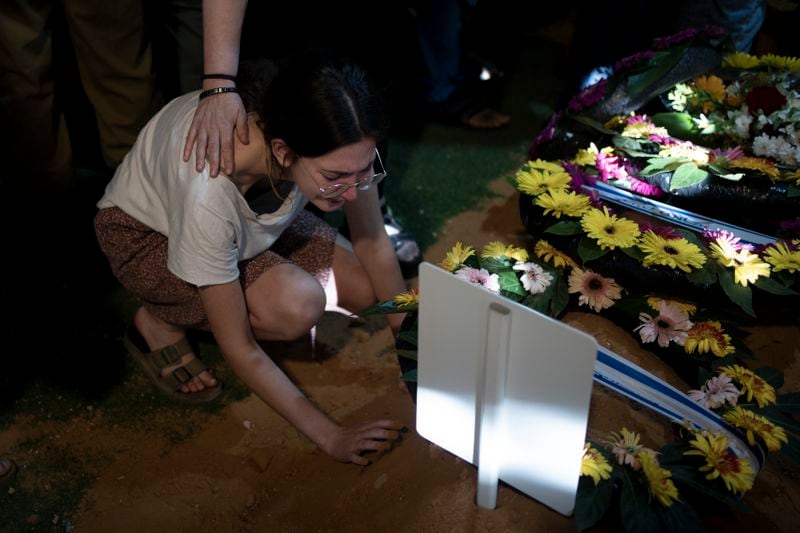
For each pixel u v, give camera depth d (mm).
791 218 2109
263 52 2391
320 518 1836
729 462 1462
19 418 2178
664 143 2254
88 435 2145
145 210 1879
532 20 4340
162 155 1758
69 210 2852
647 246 1834
